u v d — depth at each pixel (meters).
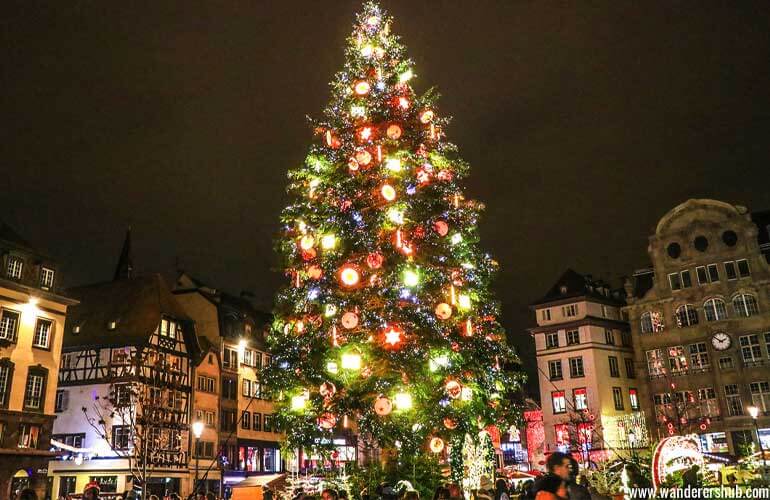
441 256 17.36
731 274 51.16
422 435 16.78
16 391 35.22
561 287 58.91
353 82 18.67
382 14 19.91
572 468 7.87
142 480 19.36
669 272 53.97
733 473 19.72
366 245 16.39
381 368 16.11
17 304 36.16
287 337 17.98
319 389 16.95
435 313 16.00
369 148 17.17
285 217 18.48
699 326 51.59
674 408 48.12
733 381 48.88
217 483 47.94
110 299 49.06
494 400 18.58
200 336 51.91
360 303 16.23
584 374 54.50
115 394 21.81
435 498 10.70
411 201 16.98
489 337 18.52
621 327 57.88
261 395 19.42
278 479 29.27
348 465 18.47
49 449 36.56
